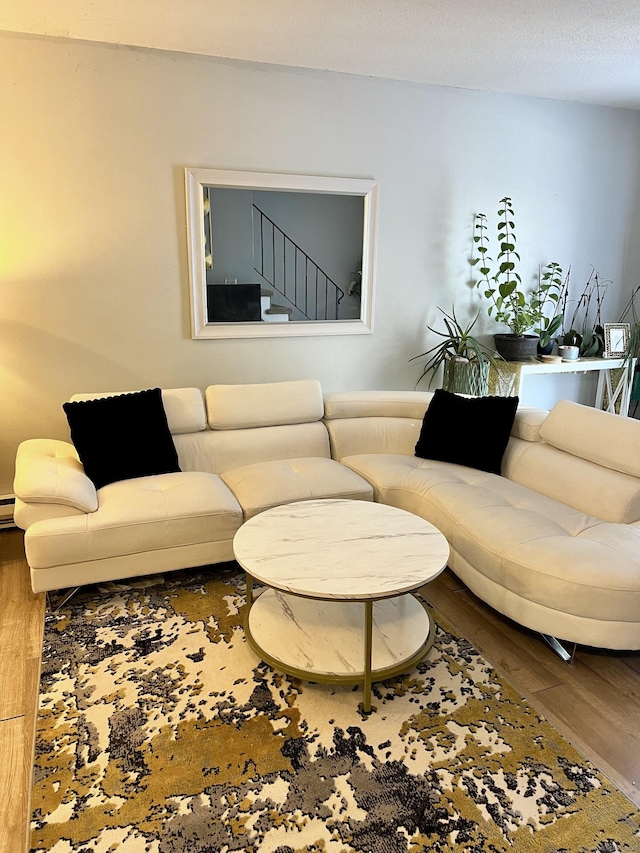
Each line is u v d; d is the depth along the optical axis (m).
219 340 3.60
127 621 2.41
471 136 3.95
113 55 3.02
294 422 3.41
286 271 3.67
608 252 4.67
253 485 2.87
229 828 1.52
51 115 2.99
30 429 3.32
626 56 3.19
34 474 2.50
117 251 3.26
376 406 3.55
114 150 3.13
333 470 3.06
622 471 2.60
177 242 3.37
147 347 3.45
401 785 1.65
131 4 2.54
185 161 3.28
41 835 1.50
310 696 1.99
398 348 4.11
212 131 3.30
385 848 1.47
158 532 2.54
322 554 2.06
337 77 3.49
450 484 2.83
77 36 2.91
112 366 3.40
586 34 2.87
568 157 4.29
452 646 2.27
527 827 1.53
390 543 2.16
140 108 3.13
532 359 4.30
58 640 2.28
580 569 2.06
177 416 3.15
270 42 2.99
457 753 1.76
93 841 1.49
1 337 3.15
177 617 2.44
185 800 1.60
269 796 1.61
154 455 2.95
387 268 3.93
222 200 3.42
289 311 3.73
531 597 2.16
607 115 4.33
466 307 4.25
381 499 2.98
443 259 4.09
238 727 1.86
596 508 2.59
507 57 3.22
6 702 1.96
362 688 2.04
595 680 2.09
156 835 1.50
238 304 3.60
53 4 2.54
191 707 1.94
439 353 4.07
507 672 2.12
